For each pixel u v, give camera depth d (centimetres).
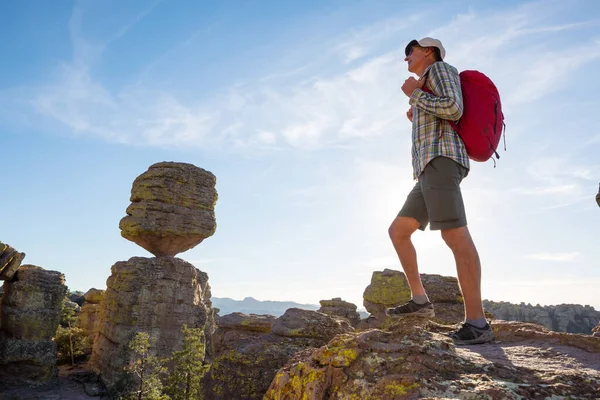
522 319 15125
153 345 4938
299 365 294
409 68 418
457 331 365
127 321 4953
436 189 353
